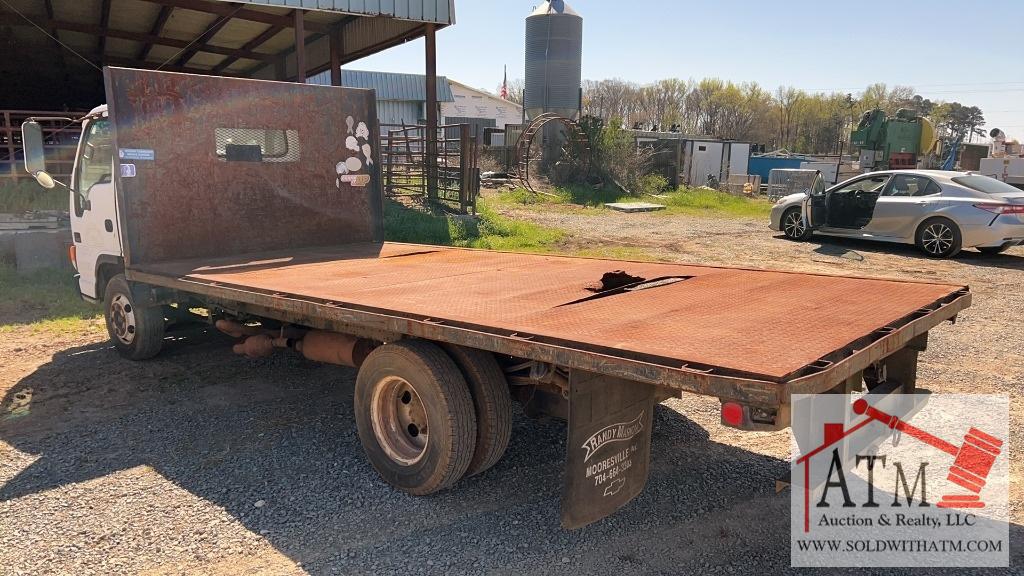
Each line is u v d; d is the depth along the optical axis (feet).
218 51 61.21
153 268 16.80
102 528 10.51
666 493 11.60
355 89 21.81
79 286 21.39
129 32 54.65
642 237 47.14
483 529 10.45
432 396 10.82
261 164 19.86
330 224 21.56
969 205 35.78
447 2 44.32
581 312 10.68
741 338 8.74
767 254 39.06
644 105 291.79
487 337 9.36
